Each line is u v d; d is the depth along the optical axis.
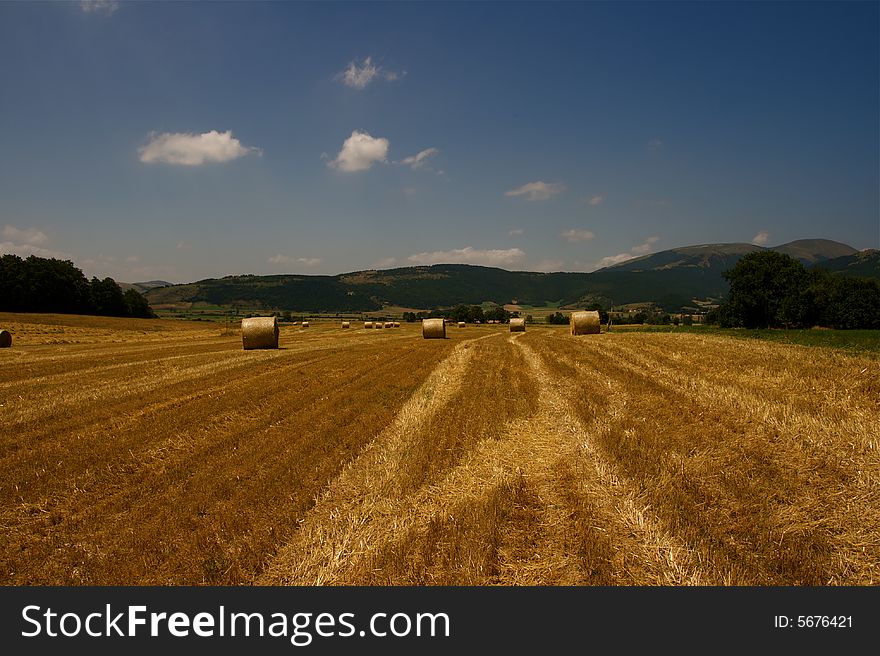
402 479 8.13
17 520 7.12
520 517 6.81
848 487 7.31
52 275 88.75
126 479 8.46
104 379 18.39
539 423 11.42
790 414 10.80
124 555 6.06
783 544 5.85
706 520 6.41
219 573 5.69
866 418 10.42
